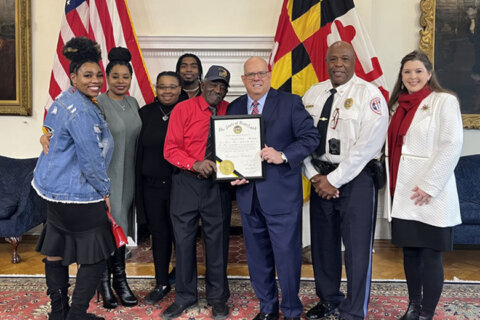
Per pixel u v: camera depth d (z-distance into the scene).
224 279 2.79
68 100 2.26
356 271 2.48
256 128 2.47
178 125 2.67
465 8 4.39
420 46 4.44
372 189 2.50
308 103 2.71
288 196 2.50
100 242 2.34
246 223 2.61
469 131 4.51
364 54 3.88
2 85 4.51
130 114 2.95
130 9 4.54
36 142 4.62
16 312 2.80
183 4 4.53
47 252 2.33
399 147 2.55
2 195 4.11
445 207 2.40
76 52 2.26
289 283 2.54
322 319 2.71
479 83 4.43
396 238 2.53
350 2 3.91
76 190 2.26
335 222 2.67
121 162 2.85
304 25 4.03
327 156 2.56
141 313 2.81
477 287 3.26
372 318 2.74
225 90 2.61
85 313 2.39
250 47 4.44
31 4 4.49
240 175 2.47
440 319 2.72
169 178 2.90
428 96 2.52
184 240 2.73
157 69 4.51
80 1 4.04
